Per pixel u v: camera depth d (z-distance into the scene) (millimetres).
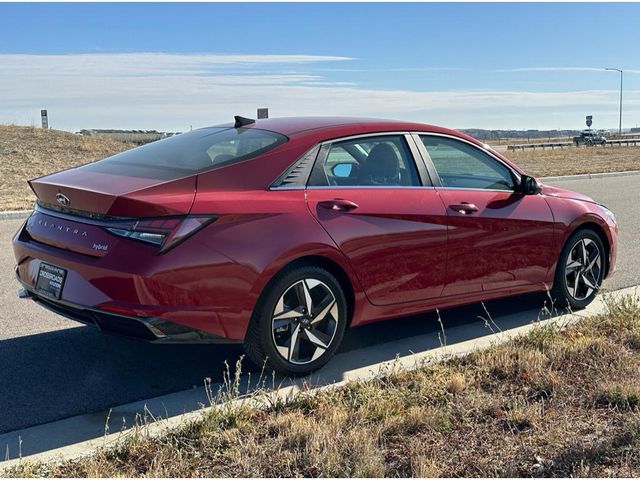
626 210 13648
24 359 4984
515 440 3547
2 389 4430
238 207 4207
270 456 3363
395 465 3316
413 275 4984
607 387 4043
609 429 3641
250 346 4379
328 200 4594
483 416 3822
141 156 4836
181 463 3299
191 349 5215
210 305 4086
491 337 5469
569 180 21938
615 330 5281
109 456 3416
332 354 4699
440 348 5137
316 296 4559
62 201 4383
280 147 4586
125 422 3941
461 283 5301
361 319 4824
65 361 4961
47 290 4391
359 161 4902
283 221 4336
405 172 5105
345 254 4582
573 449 3393
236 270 4133
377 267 4773
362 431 3541
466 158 5527
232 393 4328
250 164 4426
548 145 51656
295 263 4426
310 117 5293
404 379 4367
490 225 5395
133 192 4023
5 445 3645
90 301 4074
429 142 5340
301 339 4570
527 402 4012
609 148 49438
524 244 5664
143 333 4000
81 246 4172
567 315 6059
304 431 3516
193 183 4195
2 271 7934
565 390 4125
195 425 3688
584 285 6270
